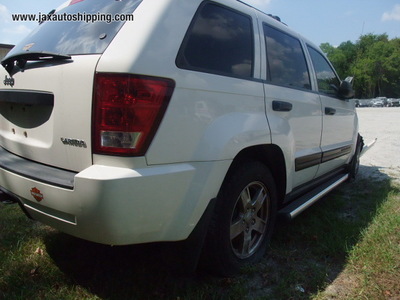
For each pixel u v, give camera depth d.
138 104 1.64
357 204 3.86
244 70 2.32
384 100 51.62
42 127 2.02
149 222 1.73
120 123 1.64
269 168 2.73
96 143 1.69
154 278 2.29
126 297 2.08
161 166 1.74
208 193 1.96
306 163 3.06
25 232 2.91
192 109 1.85
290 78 2.88
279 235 2.97
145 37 1.72
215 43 2.11
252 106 2.29
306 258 2.59
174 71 1.78
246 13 2.47
